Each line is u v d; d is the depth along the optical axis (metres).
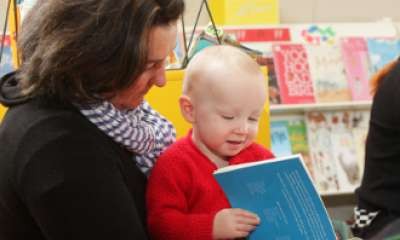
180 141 1.16
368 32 3.19
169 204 1.08
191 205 1.11
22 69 0.95
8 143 0.89
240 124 1.08
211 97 1.08
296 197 0.97
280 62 3.01
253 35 2.97
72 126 0.89
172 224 1.05
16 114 0.92
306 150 3.04
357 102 3.01
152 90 1.41
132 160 1.06
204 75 1.09
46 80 0.89
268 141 1.44
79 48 0.85
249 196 1.01
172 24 0.92
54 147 0.85
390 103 1.68
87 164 0.87
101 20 0.85
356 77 3.06
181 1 0.92
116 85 0.90
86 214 0.85
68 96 0.90
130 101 0.99
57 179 0.84
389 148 1.68
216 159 1.14
